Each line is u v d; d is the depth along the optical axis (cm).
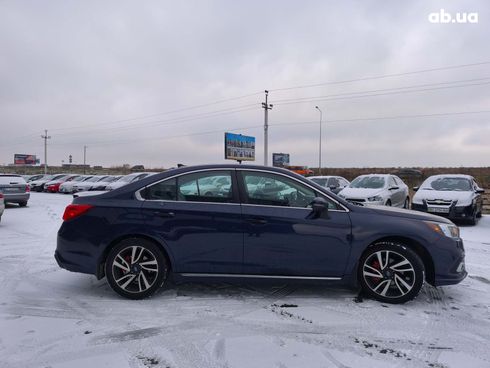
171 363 304
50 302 436
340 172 5472
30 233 950
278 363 304
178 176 454
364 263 438
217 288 486
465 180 1257
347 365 302
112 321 383
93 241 440
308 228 433
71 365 299
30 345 331
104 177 2902
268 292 473
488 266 627
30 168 10469
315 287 493
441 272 436
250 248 434
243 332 360
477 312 416
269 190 448
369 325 378
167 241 435
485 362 309
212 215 435
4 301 439
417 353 323
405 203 1497
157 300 442
